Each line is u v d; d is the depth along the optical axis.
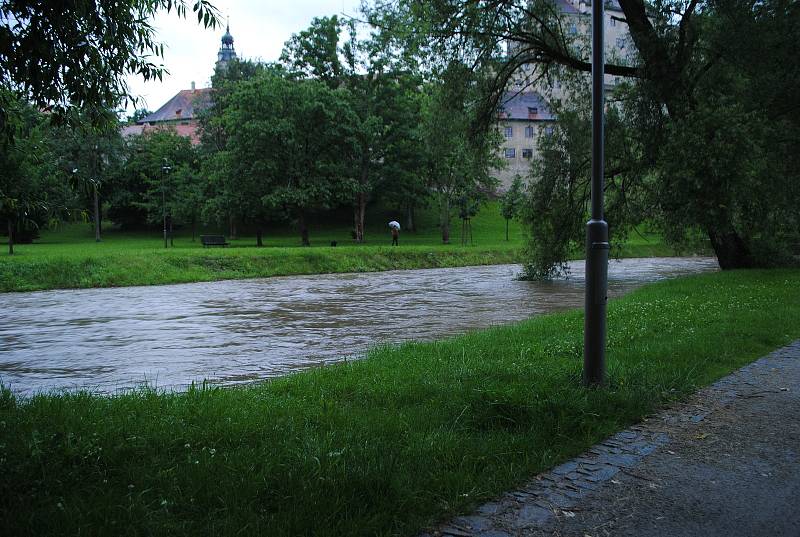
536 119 87.06
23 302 18.88
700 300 13.57
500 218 76.12
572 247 25.38
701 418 5.39
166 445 4.35
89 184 5.57
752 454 4.51
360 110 56.50
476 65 21.06
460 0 19.73
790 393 6.17
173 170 67.94
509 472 3.99
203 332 12.94
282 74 52.78
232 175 49.66
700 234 24.44
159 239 64.94
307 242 50.38
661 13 19.62
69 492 3.49
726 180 17.73
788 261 24.70
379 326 13.72
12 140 5.01
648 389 5.99
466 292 21.95
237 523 3.17
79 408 5.39
